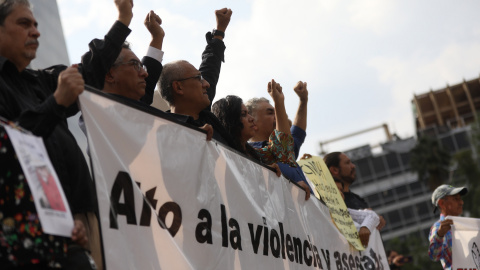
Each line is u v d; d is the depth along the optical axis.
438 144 58.03
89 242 3.17
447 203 6.77
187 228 3.62
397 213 73.06
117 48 3.62
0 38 3.07
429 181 58.31
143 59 4.75
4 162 2.70
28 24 3.11
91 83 3.52
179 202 3.60
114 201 3.16
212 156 3.99
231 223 4.03
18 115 2.99
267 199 4.62
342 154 7.18
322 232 5.57
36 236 2.70
